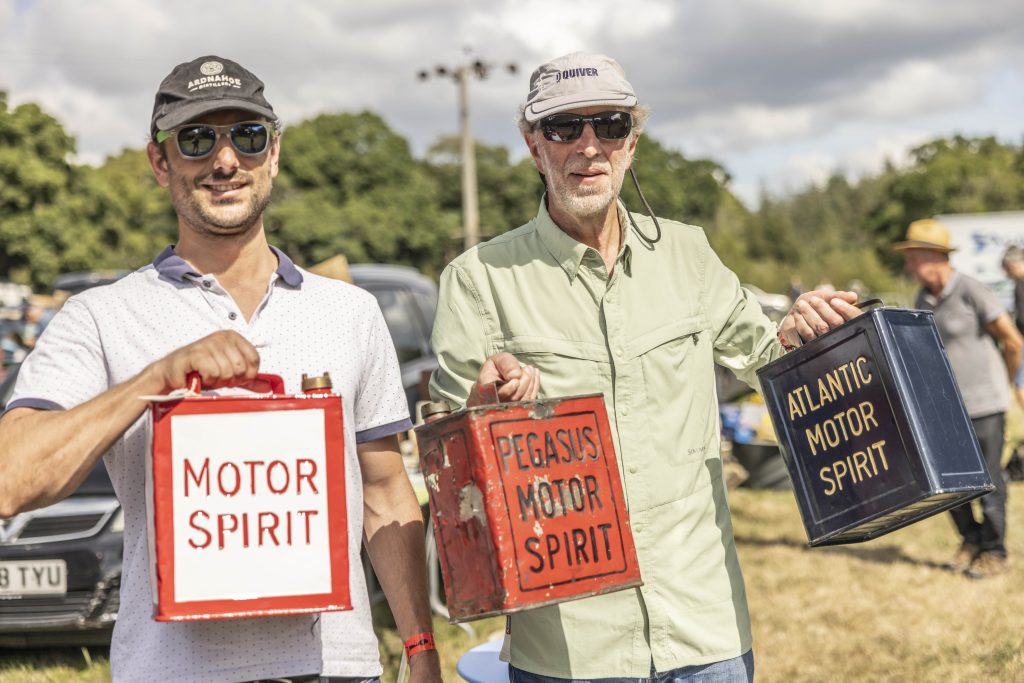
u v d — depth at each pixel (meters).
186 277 2.06
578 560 2.04
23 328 13.35
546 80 2.43
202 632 1.91
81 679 4.97
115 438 1.78
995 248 24.55
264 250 2.16
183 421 1.81
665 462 2.44
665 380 2.47
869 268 59.84
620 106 2.41
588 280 2.46
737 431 8.92
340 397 1.89
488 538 1.97
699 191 88.81
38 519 5.12
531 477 2.01
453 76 33.38
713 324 2.59
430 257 71.38
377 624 5.55
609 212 2.51
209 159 2.03
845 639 5.32
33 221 53.03
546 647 2.41
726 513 2.54
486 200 78.69
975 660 4.91
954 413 2.35
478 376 2.29
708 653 2.40
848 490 2.36
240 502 1.83
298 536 1.85
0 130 53.19
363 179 70.69
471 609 2.04
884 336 2.29
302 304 2.15
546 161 2.46
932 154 79.56
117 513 5.14
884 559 6.84
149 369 1.79
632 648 2.38
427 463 2.10
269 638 1.94
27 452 1.75
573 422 2.09
